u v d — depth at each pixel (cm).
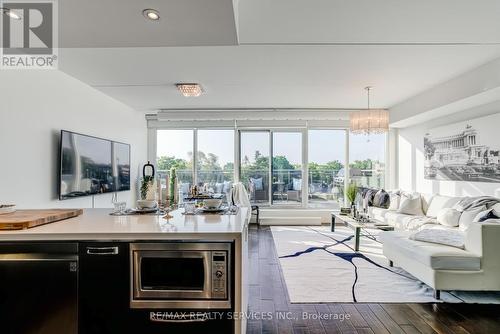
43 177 305
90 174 388
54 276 158
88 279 159
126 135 533
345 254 386
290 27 246
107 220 192
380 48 290
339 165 645
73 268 158
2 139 257
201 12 174
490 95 347
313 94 469
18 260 158
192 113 588
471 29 249
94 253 158
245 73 365
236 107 570
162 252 157
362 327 212
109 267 158
